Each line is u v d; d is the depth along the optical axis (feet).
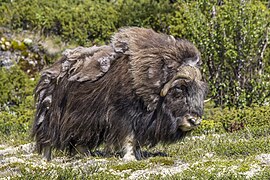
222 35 170.91
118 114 94.89
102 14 212.23
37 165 92.48
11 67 194.39
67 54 100.83
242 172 79.61
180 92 92.68
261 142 98.78
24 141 133.18
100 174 80.59
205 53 170.81
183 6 196.13
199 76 93.86
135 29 97.55
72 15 212.43
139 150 98.84
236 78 169.58
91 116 96.94
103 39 208.13
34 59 200.44
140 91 92.84
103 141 99.09
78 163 92.63
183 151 103.24
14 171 89.25
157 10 206.39
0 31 203.41
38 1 218.59
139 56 93.40
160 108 93.61
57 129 100.12
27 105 180.65
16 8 211.61
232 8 172.45
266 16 179.32
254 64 172.65
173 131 94.38
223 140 109.70
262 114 138.51
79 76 97.40
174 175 78.38
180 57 93.71
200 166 83.92
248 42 170.09
